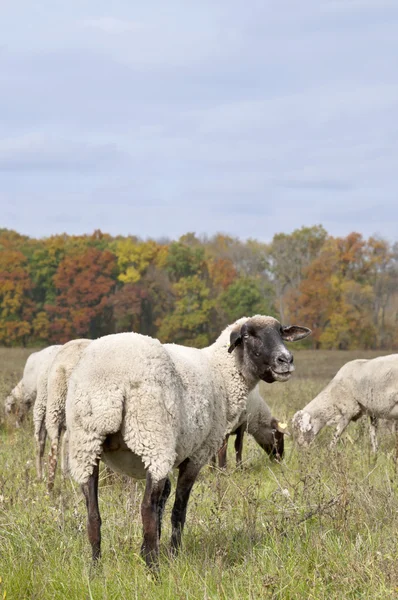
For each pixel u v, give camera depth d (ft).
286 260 281.13
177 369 19.45
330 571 16.89
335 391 41.52
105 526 21.26
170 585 16.25
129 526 20.79
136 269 262.67
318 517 20.81
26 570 17.16
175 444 18.10
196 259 267.59
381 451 36.14
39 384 33.55
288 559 17.78
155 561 17.25
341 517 20.42
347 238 260.42
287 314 262.47
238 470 31.48
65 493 24.89
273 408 52.70
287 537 19.26
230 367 22.38
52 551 18.53
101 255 260.83
